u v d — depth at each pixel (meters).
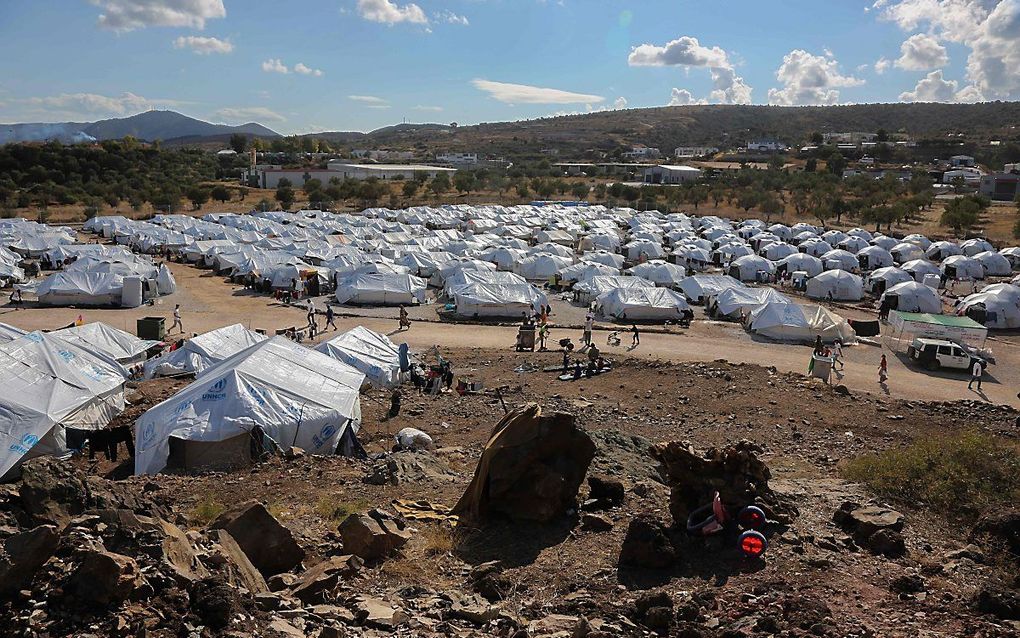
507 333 43.16
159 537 8.24
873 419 25.83
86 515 8.36
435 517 12.63
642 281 53.91
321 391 22.53
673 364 34.31
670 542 10.63
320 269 56.28
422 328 43.78
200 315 45.66
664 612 8.54
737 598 9.32
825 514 12.88
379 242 76.38
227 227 82.25
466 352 37.50
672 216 114.50
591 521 12.05
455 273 52.88
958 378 35.69
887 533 11.49
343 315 46.84
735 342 41.97
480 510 12.28
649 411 26.20
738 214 127.19
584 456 12.78
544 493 12.07
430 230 86.06
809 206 124.12
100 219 88.12
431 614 8.66
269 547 9.91
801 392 29.34
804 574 10.18
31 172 134.50
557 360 35.47
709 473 11.91
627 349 39.38
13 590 7.05
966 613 9.01
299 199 132.62
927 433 24.09
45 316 43.91
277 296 51.09
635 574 10.23
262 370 22.22
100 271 48.78
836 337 42.38
